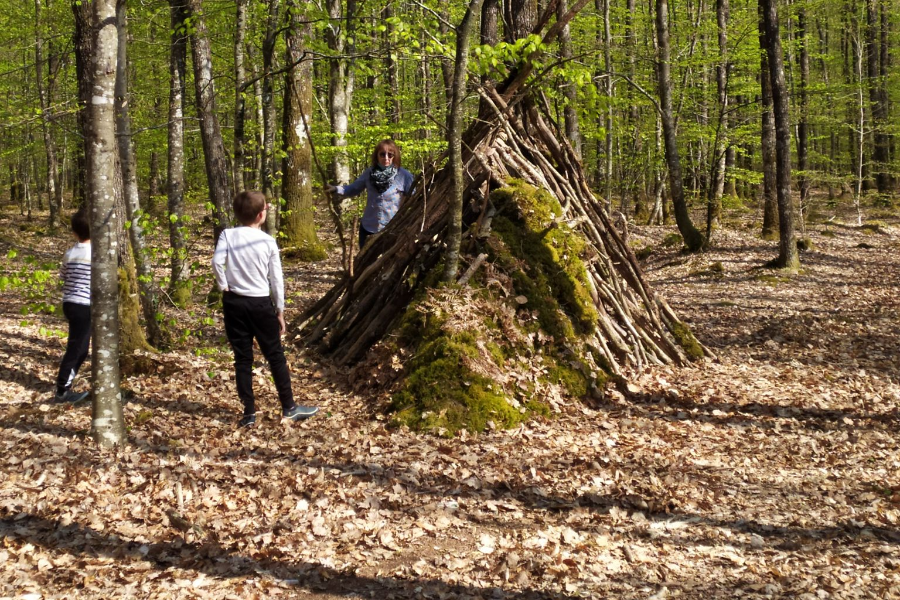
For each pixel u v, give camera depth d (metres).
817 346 9.36
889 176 30.94
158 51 14.79
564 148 7.90
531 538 3.91
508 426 5.67
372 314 7.22
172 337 7.70
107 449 4.76
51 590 3.12
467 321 6.17
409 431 5.49
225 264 5.35
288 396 5.65
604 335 7.14
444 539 3.88
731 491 4.72
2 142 23.06
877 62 31.17
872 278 15.00
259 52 13.21
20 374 6.83
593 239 7.70
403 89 16.31
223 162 10.16
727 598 3.38
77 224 6.09
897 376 7.91
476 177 7.28
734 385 7.20
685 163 24.36
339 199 7.77
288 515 4.01
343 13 14.03
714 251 17.91
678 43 22.16
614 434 5.70
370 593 3.32
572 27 18.94
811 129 33.72
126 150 7.32
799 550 3.93
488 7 10.64
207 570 3.42
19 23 16.53
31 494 3.98
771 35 14.92
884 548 3.93
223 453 4.89
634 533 4.08
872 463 5.27
